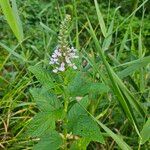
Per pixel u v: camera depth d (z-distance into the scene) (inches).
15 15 12.3
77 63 10.4
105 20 26.0
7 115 13.9
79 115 10.1
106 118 13.8
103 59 10.6
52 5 23.4
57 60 9.8
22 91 14.3
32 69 10.0
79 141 10.5
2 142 12.9
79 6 27.4
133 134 13.1
